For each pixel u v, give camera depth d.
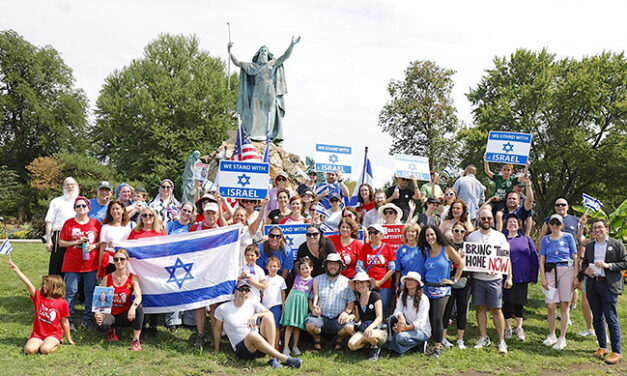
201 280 8.20
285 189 10.16
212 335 8.70
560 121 34.66
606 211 33.62
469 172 11.94
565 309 8.77
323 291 8.31
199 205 9.53
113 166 43.59
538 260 9.30
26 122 50.09
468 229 9.30
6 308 9.60
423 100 41.47
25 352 7.41
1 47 49.38
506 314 9.17
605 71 35.12
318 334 8.24
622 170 33.38
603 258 8.25
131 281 8.12
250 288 7.98
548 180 36.78
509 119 35.22
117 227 8.62
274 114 22.42
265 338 7.79
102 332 8.36
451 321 10.05
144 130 42.16
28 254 15.27
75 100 53.69
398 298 8.44
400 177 10.91
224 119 42.81
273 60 22.67
